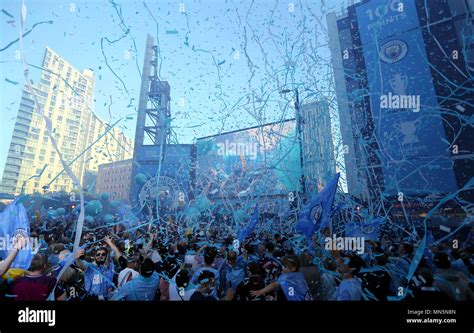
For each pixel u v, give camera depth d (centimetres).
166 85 2066
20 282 176
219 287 245
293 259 204
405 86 1016
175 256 318
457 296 185
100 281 229
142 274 202
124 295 196
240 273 253
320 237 345
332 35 1280
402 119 949
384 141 916
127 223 736
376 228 454
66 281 198
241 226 676
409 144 924
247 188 881
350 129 854
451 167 876
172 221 810
